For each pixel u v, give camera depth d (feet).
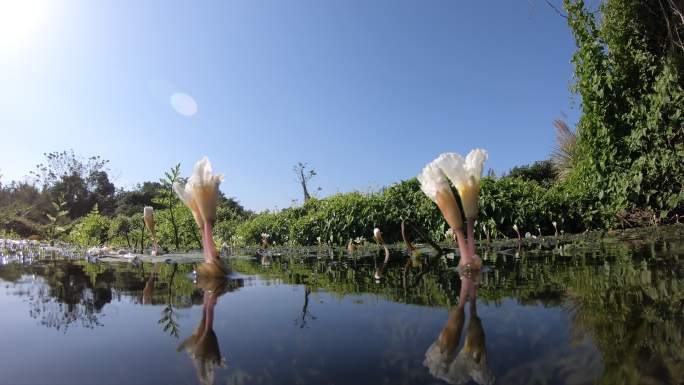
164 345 2.54
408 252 12.16
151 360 2.23
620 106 19.54
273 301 4.03
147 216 13.69
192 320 3.26
